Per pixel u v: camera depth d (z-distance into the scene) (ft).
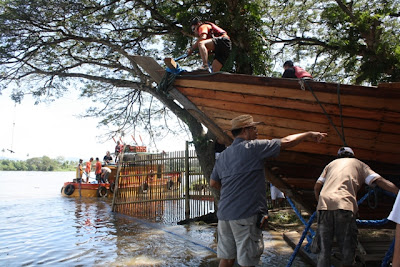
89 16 37.73
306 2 47.26
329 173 12.64
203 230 28.32
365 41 40.29
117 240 24.72
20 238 25.76
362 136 15.48
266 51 35.19
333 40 41.39
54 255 20.57
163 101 32.76
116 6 36.47
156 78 16.71
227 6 31.55
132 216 37.29
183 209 34.30
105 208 44.47
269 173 17.80
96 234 27.12
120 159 41.09
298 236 22.52
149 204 36.76
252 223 10.31
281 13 46.32
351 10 43.24
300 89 14.87
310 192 18.34
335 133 15.75
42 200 55.11
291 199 18.98
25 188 87.15
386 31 39.73
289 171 17.65
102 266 18.03
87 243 23.81
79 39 37.37
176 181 35.14
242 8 31.53
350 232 11.27
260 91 15.56
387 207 17.28
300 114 15.70
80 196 60.90
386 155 15.92
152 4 36.96
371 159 16.22
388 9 39.58
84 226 30.96
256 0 34.30
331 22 42.34
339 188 11.86
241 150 10.94
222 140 17.95
